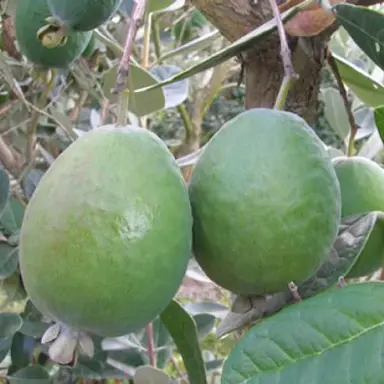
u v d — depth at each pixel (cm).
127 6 63
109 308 30
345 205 39
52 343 31
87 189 30
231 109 152
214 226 31
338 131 58
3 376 54
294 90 41
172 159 32
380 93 47
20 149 72
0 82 76
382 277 41
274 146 31
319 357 29
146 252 30
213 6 40
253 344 29
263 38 36
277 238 31
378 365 28
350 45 67
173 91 60
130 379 54
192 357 38
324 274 36
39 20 46
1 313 51
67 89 81
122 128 31
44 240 29
